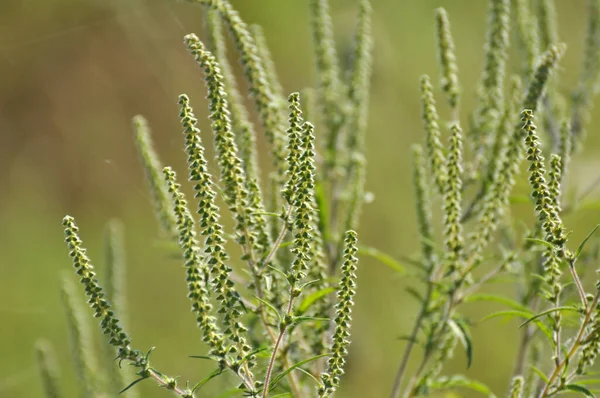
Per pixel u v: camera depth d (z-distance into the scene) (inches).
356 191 45.8
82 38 113.2
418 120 100.3
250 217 38.9
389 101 99.0
